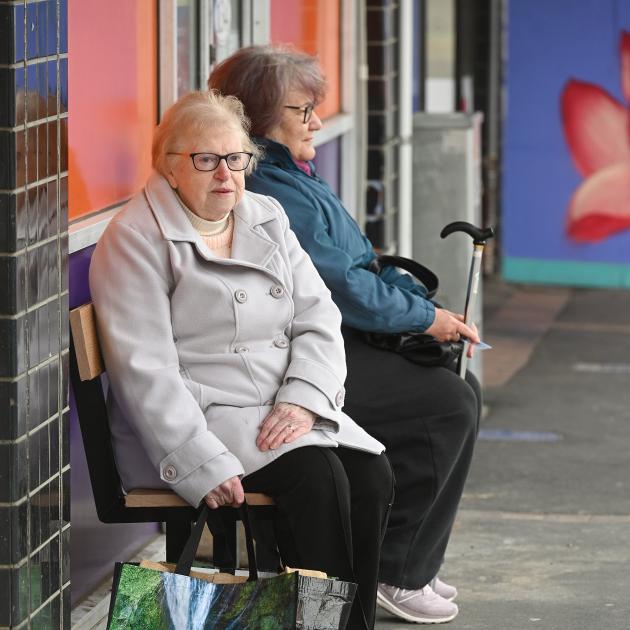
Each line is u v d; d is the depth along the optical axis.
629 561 14.17
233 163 10.02
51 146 8.41
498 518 15.96
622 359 26.33
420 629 11.95
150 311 9.67
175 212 9.98
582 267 34.47
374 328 11.78
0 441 8.05
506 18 33.69
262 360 10.05
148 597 8.41
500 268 35.03
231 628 8.30
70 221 10.52
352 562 9.80
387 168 20.41
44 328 8.41
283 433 9.70
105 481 9.76
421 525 11.82
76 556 11.16
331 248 11.71
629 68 33.16
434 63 32.06
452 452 11.66
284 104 11.88
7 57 7.77
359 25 20.06
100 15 11.00
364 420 11.60
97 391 9.70
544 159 34.19
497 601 12.80
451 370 12.21
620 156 33.66
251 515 9.98
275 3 16.86
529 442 20.03
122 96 11.55
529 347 27.41
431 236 21.11
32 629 8.45
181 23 13.16
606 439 20.27
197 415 9.51
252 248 10.27
